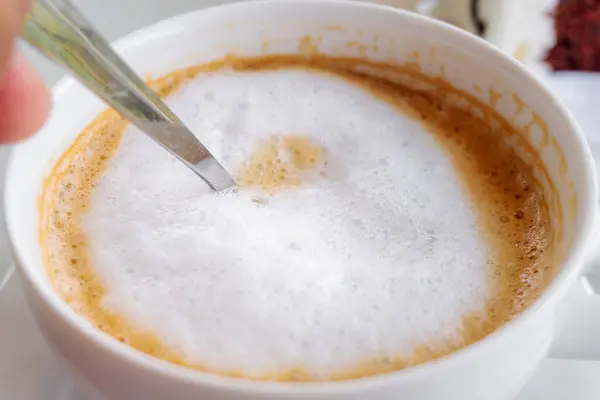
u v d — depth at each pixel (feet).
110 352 0.46
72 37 0.48
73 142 0.63
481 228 0.61
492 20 0.88
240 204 0.60
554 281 0.50
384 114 0.68
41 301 0.49
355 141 0.65
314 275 0.56
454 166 0.65
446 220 0.61
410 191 0.62
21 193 0.56
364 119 0.67
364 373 0.52
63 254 0.58
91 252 0.58
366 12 0.68
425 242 0.59
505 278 0.58
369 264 0.57
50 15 0.47
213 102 0.67
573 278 0.50
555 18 0.92
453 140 0.66
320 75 0.70
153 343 0.53
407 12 0.68
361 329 0.53
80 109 0.63
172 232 0.58
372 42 0.69
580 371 0.59
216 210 0.59
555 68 0.90
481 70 0.66
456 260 0.58
